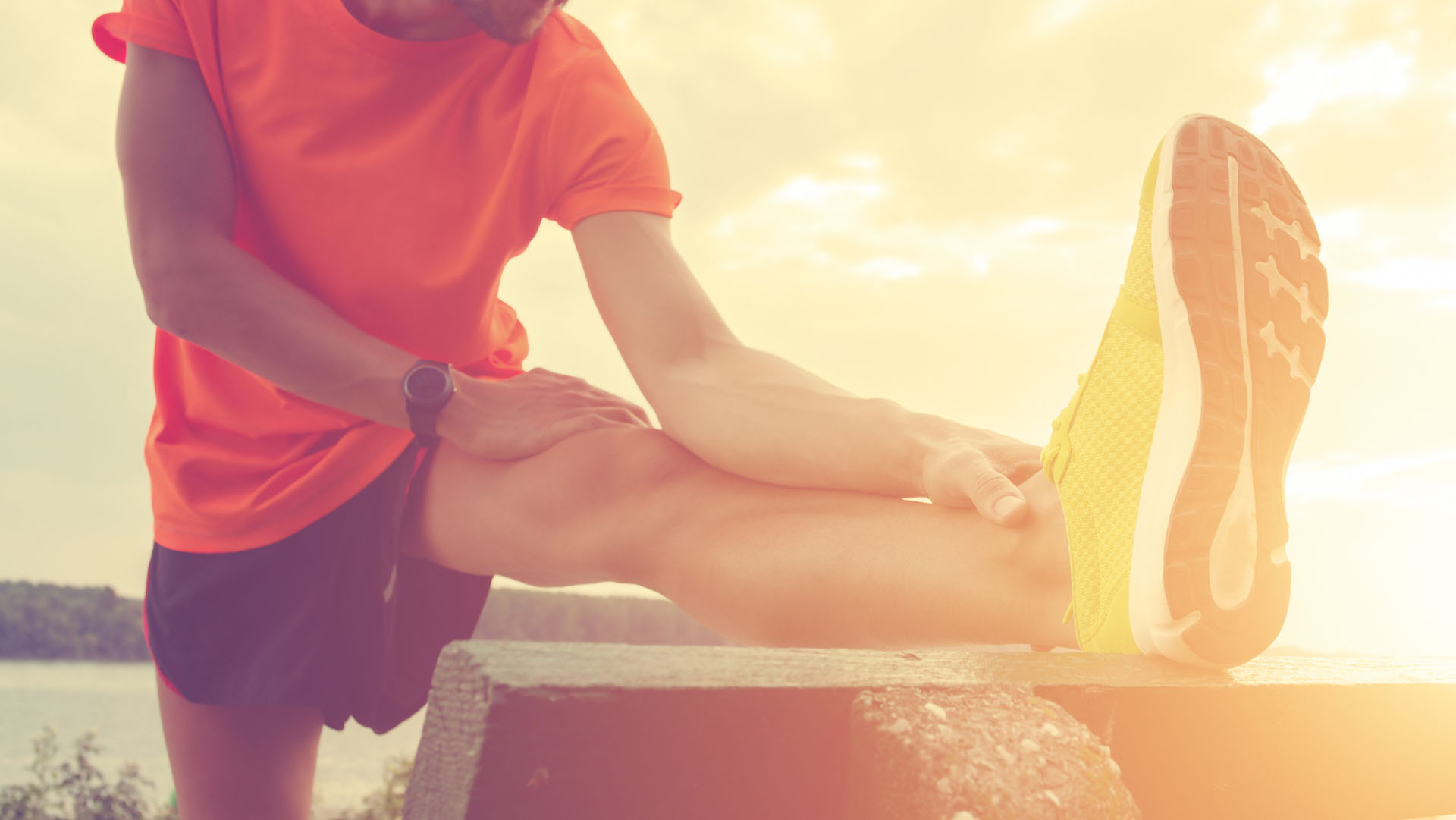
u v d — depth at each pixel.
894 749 0.54
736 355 1.28
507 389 1.39
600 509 1.25
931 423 1.12
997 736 0.57
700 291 1.35
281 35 1.29
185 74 1.26
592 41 1.52
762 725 0.54
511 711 0.46
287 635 1.30
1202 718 0.71
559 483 1.28
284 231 1.37
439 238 1.38
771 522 1.14
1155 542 0.79
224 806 1.35
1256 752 0.74
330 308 1.37
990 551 0.97
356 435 1.33
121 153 1.22
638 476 1.26
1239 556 0.79
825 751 0.56
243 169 1.34
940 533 1.02
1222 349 0.81
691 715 0.51
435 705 0.52
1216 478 0.78
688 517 1.20
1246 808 0.74
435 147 1.36
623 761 0.49
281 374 1.23
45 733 8.45
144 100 1.22
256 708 1.34
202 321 1.20
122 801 8.30
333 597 1.31
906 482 1.09
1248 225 0.83
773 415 1.16
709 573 1.15
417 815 0.50
